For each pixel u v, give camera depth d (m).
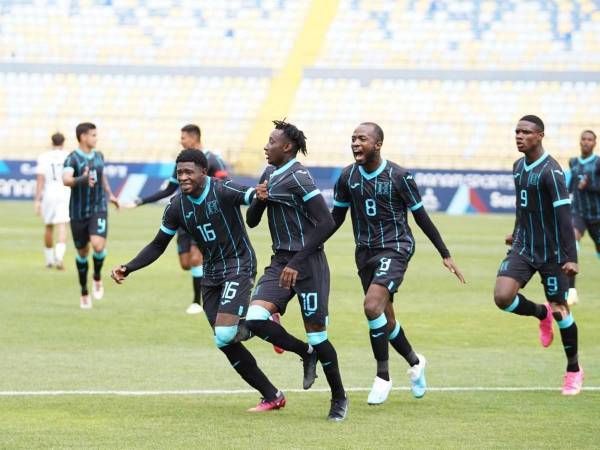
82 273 46.31
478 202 120.25
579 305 49.06
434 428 24.19
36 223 96.62
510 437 23.27
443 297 51.69
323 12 153.12
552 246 28.77
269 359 34.16
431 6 151.38
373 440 22.89
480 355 35.34
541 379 30.95
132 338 38.31
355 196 27.59
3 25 153.88
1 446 22.11
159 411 25.89
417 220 27.50
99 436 23.06
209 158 44.03
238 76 144.75
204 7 154.50
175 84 145.25
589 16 147.62
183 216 25.88
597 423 24.77
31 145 138.88
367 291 27.66
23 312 44.84
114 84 146.00
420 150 134.38
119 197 125.06
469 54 145.25
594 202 54.81
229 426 24.23
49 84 146.38
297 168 25.47
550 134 133.88
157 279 58.59
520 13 148.88
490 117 137.12
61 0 155.38
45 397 27.52
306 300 25.38
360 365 33.31
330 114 138.88
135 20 153.75
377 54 146.50
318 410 26.33
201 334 39.41
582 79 139.12
